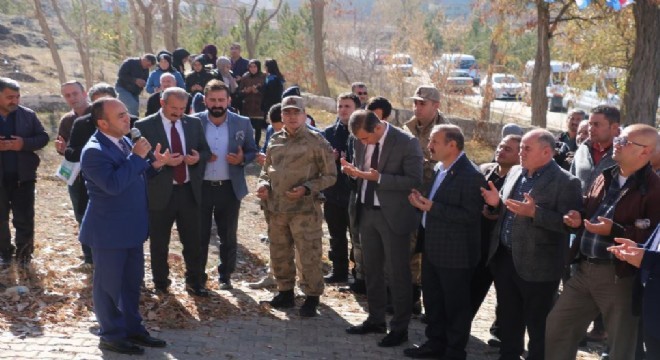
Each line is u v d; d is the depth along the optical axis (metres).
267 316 6.38
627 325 4.62
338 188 7.29
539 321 5.16
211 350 5.41
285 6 31.75
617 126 5.94
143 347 5.31
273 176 6.24
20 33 29.03
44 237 7.98
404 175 5.76
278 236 6.48
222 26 34.62
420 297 6.97
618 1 13.59
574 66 20.36
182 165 6.36
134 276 5.25
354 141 6.08
